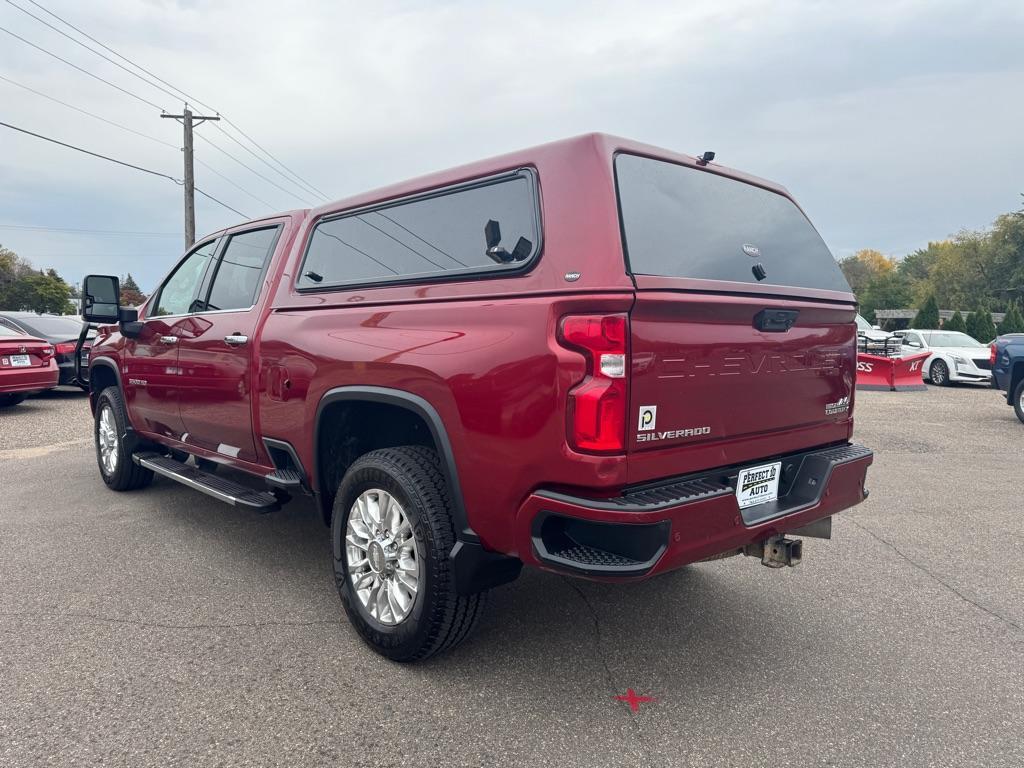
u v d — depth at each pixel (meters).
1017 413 10.23
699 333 2.55
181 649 3.10
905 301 92.31
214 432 4.28
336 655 3.05
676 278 2.51
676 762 2.34
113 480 5.74
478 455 2.59
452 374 2.65
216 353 4.11
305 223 3.82
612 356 2.30
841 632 3.35
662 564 2.36
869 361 15.74
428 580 2.75
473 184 2.89
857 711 2.66
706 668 2.98
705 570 4.17
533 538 2.46
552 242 2.50
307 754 2.37
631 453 2.36
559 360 2.34
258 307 3.86
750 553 2.95
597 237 2.41
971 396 14.49
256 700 2.69
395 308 3.01
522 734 2.49
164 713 2.60
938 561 4.36
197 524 4.93
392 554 2.96
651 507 2.31
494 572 2.76
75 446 8.05
